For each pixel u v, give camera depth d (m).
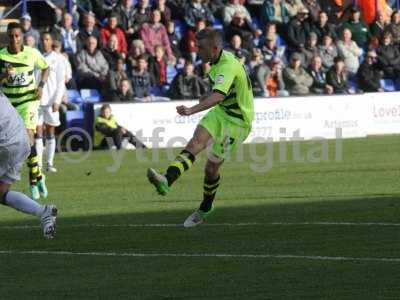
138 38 62.31
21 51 35.91
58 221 29.72
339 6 72.44
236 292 19.28
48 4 63.19
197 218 27.88
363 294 18.80
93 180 42.19
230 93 27.59
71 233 27.25
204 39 27.44
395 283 19.67
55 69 45.47
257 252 23.42
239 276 20.77
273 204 32.50
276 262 22.11
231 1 67.12
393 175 41.03
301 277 20.48
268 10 69.06
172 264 22.28
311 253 23.08
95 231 27.50
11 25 35.62
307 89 64.31
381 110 63.69
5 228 28.52
